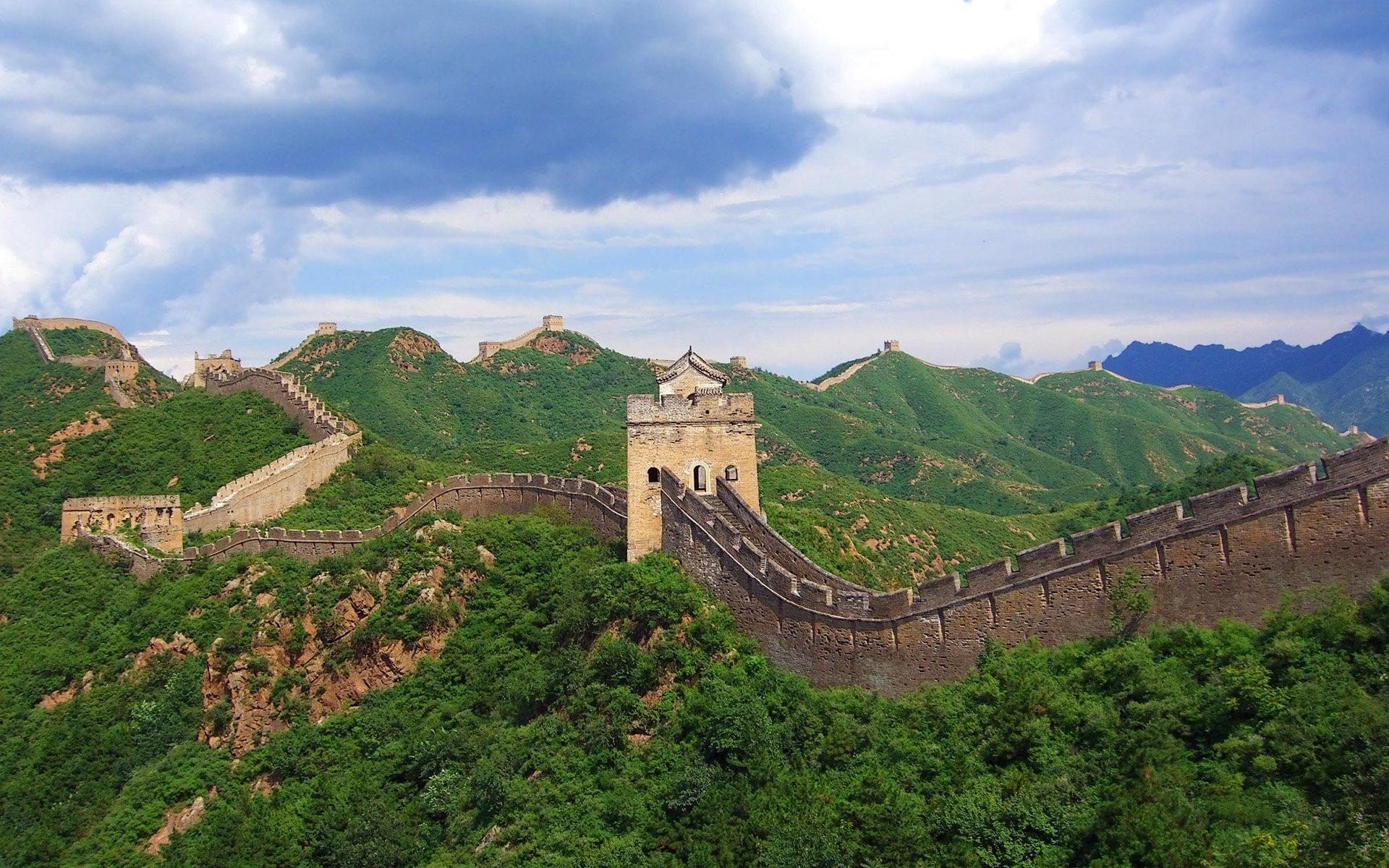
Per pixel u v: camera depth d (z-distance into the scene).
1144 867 34.84
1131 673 41.50
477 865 50.34
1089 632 44.78
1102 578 44.62
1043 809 39.16
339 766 64.69
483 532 77.62
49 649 84.56
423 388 198.50
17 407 137.50
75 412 125.25
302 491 100.75
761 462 191.88
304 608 75.31
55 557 96.12
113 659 81.75
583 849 47.69
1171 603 42.81
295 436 112.81
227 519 95.00
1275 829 33.81
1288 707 36.75
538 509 83.69
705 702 52.41
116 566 93.31
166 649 79.31
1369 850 31.12
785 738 49.03
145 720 73.94
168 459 114.06
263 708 71.56
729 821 45.41
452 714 64.81
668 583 60.59
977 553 123.25
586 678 57.56
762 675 53.75
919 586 49.75
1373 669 36.50
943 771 43.50
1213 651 40.56
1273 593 40.75
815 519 89.75
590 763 53.16
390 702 68.25
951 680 48.09
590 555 72.62
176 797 66.75
